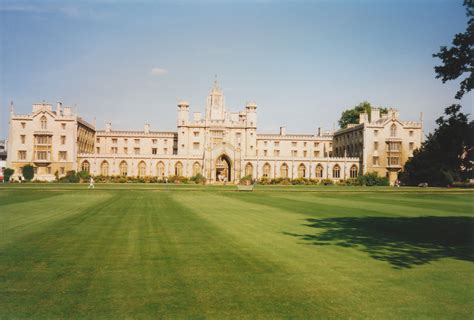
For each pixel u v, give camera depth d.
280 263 15.74
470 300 11.95
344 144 121.31
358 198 50.97
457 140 24.14
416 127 107.75
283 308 11.24
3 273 14.09
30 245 18.39
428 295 12.34
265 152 127.56
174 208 34.59
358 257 16.83
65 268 14.73
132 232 21.92
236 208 35.53
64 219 26.55
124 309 11.02
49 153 102.00
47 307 11.10
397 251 18.00
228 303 11.54
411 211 34.69
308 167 109.00
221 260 16.09
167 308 11.12
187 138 114.50
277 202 42.97
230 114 118.81
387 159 107.25
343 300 11.88
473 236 21.72
